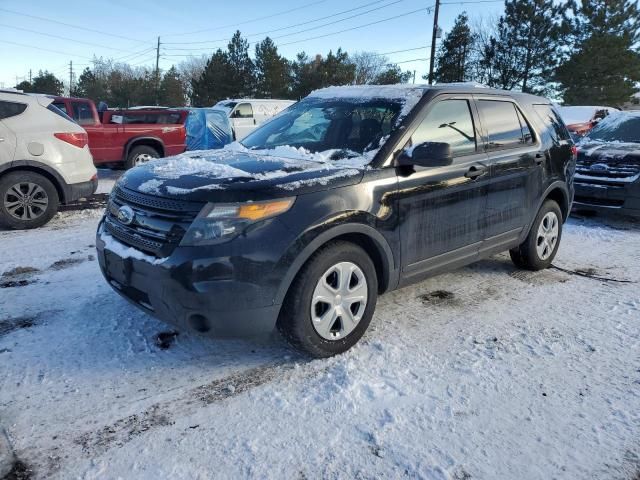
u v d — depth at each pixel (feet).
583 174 24.63
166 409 9.22
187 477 7.61
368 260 11.23
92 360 10.75
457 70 128.36
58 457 7.95
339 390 9.83
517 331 12.66
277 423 8.89
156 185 10.36
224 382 10.12
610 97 112.06
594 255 19.53
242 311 9.59
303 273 10.16
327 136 13.29
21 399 9.34
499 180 14.30
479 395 9.82
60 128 22.26
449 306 14.16
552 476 7.77
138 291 10.24
